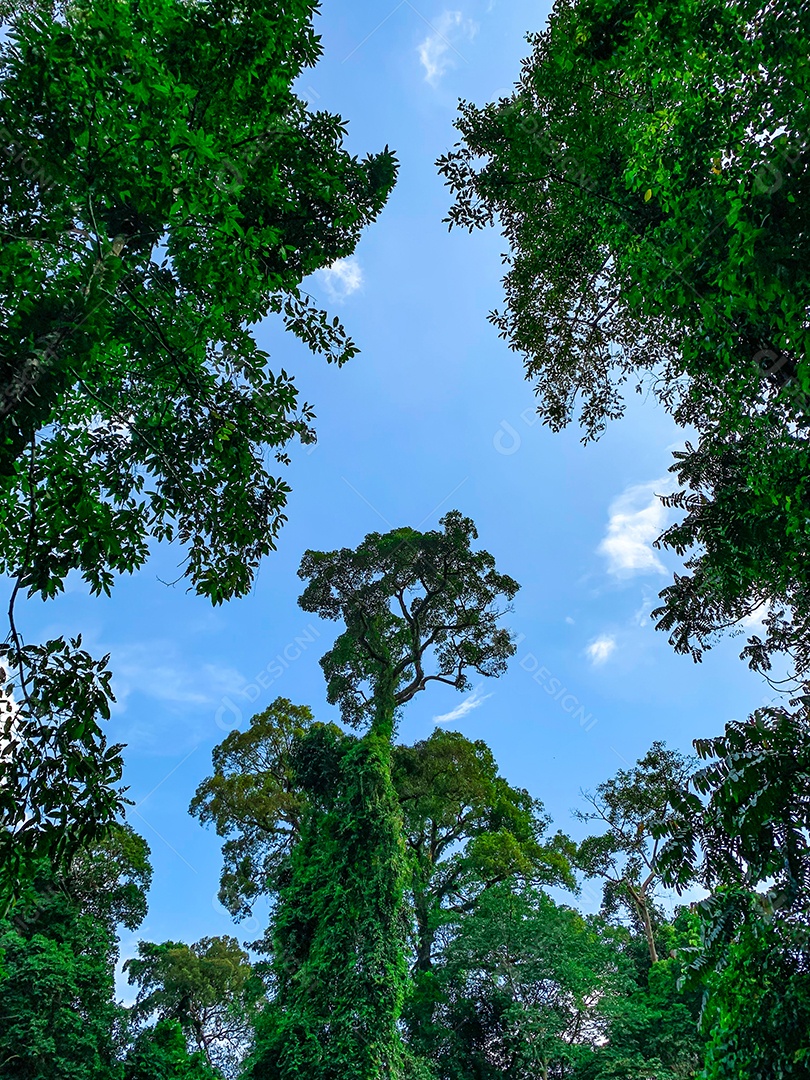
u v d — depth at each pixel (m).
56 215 5.89
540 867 26.58
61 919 20.06
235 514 8.29
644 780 28.58
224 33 6.67
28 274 5.49
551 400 13.05
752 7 5.17
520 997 21.31
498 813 27.94
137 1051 20.03
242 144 7.21
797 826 5.44
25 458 6.11
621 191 8.52
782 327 4.76
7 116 5.51
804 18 4.82
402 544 24.55
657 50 6.53
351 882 17.62
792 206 4.46
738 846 5.78
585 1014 21.23
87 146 5.71
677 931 25.11
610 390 12.67
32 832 5.26
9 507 6.24
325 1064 15.02
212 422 8.12
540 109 10.06
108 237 6.95
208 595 8.20
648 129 6.84
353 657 25.42
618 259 8.30
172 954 29.06
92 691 5.61
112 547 6.64
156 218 6.70
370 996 16.00
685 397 10.18
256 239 7.00
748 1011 5.57
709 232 5.79
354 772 19.31
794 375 6.19
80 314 5.68
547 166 10.21
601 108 9.41
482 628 25.72
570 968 20.83
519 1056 21.80
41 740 5.36
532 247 11.83
